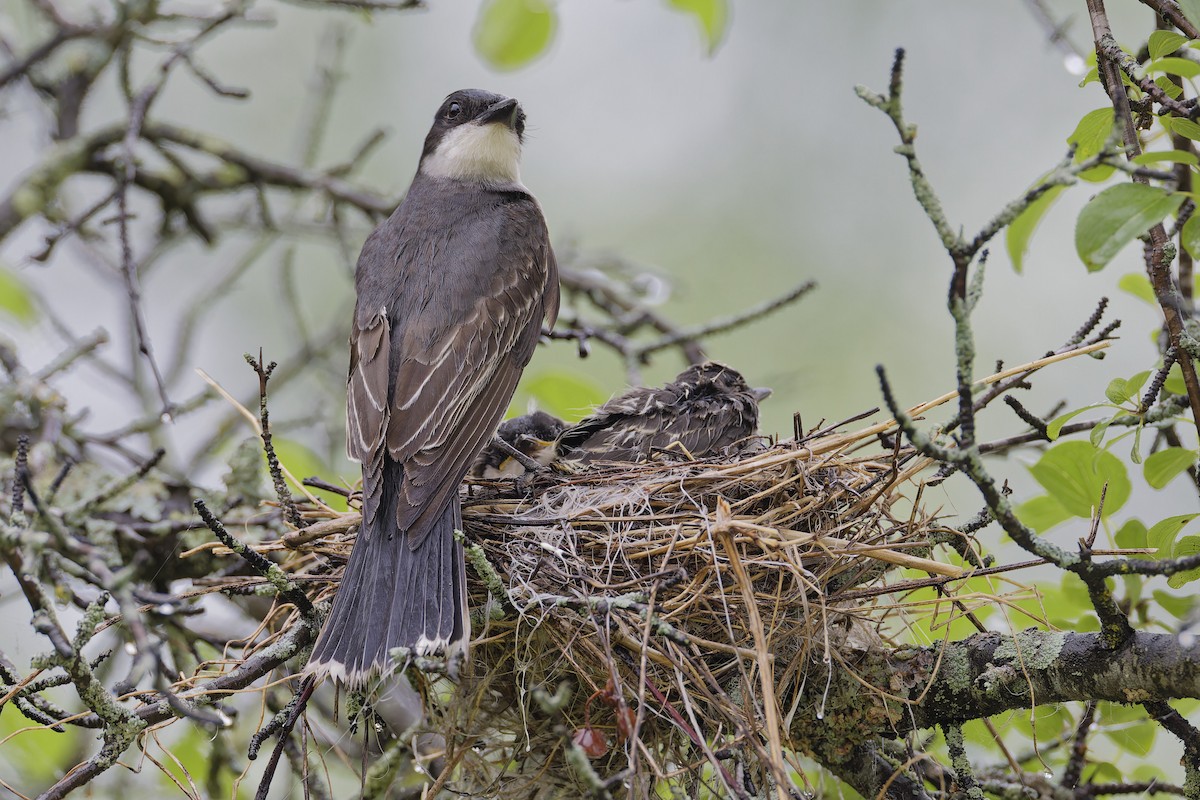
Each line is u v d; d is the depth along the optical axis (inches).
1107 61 253.3
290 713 261.6
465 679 285.0
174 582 354.3
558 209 625.9
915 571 295.1
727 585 282.4
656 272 494.9
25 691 260.7
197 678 291.3
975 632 297.3
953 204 591.2
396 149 639.8
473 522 303.0
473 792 294.0
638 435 366.9
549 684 283.9
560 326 473.7
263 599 373.4
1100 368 547.2
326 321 610.5
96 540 346.6
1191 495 473.4
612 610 263.4
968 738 303.4
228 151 448.8
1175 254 250.2
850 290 594.2
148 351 343.0
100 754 250.2
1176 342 246.8
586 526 299.6
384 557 285.0
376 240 373.1
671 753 275.7
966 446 217.3
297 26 653.9
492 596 270.5
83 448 399.5
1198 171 255.1
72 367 420.5
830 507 300.2
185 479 379.6
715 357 586.9
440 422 319.9
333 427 468.4
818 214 610.2
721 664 281.4
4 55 448.1
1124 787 276.7
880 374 208.4
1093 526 237.6
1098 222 222.4
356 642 266.2
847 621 283.0
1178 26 263.1
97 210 398.9
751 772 268.1
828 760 284.5
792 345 587.2
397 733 320.5
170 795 365.1
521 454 339.6
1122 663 245.1
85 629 243.0
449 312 340.8
